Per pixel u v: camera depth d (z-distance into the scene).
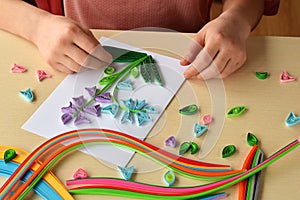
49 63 0.74
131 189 0.58
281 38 0.80
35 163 0.61
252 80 0.72
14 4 0.82
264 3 0.99
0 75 0.73
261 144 0.64
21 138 0.65
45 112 0.68
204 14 1.09
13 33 0.80
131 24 1.02
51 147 0.63
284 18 1.70
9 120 0.67
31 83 0.72
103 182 0.59
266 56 0.76
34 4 1.06
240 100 0.69
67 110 0.67
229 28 0.77
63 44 0.74
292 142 0.63
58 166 0.61
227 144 0.64
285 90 0.71
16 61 0.76
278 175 0.60
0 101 0.69
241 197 0.57
